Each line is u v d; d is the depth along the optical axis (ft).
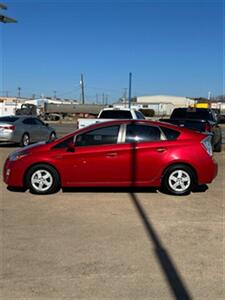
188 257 16.79
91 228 20.57
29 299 13.09
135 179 27.91
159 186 28.76
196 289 13.91
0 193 28.50
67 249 17.61
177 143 28.02
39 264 15.97
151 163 27.78
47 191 28.09
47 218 22.35
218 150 55.77
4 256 16.78
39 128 68.13
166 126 28.45
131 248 17.78
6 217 22.50
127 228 20.61
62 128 136.26
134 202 26.08
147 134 28.19
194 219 22.30
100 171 27.78
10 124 61.31
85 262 16.20
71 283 14.30
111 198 27.17
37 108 260.42
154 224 21.30
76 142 28.09
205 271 15.42
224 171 38.91
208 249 17.75
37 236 19.31
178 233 19.88
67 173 27.86
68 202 25.99
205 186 31.53
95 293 13.55
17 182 28.27
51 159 27.78
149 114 298.76
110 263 16.11
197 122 50.83
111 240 18.79
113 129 28.19
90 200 26.55
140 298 13.21
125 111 58.34
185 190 28.04
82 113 262.47
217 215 23.16
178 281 14.52
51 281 14.46
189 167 28.02
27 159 27.99
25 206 24.95
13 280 14.52
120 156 27.71
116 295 13.42
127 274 15.08
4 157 48.26
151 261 16.33
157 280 14.58
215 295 13.48
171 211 23.94
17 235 19.44
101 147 27.81
